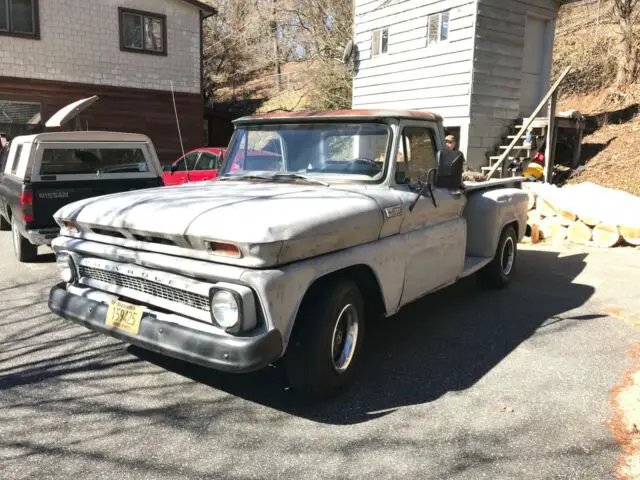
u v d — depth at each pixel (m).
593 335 4.97
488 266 6.17
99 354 4.48
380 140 4.26
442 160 4.30
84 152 7.61
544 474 2.89
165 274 3.36
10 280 6.89
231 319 3.04
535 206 9.39
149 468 2.93
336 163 4.38
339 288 3.54
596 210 8.90
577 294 6.28
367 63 15.70
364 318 4.30
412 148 4.50
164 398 3.73
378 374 4.12
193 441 3.20
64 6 15.73
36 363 4.30
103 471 2.90
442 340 4.84
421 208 4.41
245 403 3.67
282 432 3.30
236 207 3.37
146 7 17.17
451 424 3.40
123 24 16.84
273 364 4.29
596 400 3.72
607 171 12.56
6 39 14.98
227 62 31.73
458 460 3.02
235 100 31.14
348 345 3.77
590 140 14.73
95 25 16.31
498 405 3.65
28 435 3.26
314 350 3.40
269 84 32.78
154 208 3.54
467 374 4.14
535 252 8.52
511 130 13.50
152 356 4.45
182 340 3.17
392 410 3.58
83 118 16.45
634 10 17.95
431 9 13.33
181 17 17.95
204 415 3.50
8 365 4.27
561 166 14.05
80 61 16.20
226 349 3.01
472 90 12.51
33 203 7.06
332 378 3.57
